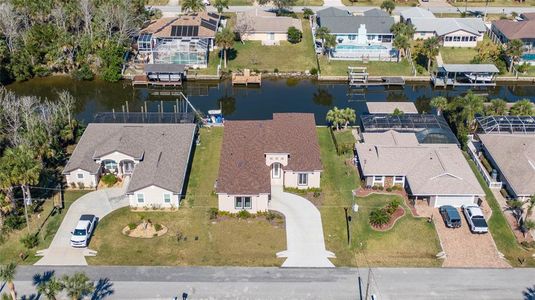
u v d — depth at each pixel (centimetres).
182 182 7281
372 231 6844
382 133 8412
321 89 11006
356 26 12431
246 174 7212
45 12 11738
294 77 11369
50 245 6562
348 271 6262
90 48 11244
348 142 8688
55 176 7750
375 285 6059
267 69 11475
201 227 6900
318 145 7950
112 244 6612
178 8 14362
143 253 6488
